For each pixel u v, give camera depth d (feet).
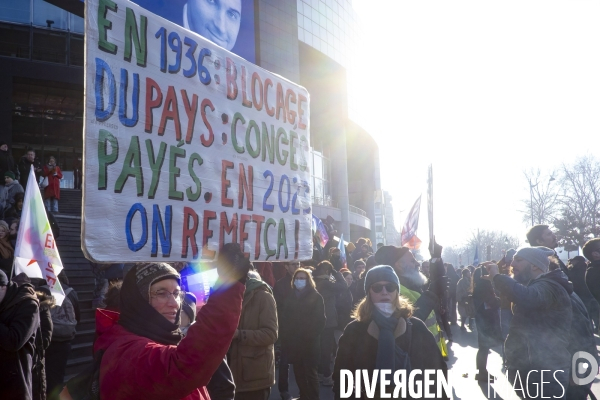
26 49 88.43
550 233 20.59
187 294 13.74
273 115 13.96
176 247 11.16
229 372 13.71
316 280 31.78
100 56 10.34
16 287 15.25
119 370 7.04
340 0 152.97
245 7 87.51
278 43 118.32
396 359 12.69
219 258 7.00
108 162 10.21
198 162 11.83
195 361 6.63
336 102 152.35
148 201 10.76
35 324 15.06
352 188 189.57
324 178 151.02
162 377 6.72
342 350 13.21
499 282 16.81
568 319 16.67
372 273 13.17
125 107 10.62
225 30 83.66
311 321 24.86
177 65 11.69
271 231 13.43
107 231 10.03
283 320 25.38
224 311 6.77
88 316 35.40
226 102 12.68
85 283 40.29
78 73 90.12
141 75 10.98
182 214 11.34
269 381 18.89
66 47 90.89
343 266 50.34
